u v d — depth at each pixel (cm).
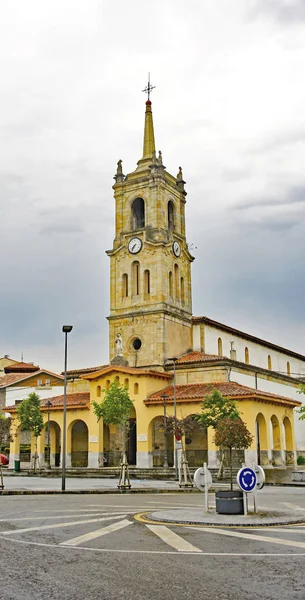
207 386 5912
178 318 6844
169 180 7219
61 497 3047
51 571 1179
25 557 1320
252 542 1488
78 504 2594
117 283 6950
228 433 3803
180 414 5719
